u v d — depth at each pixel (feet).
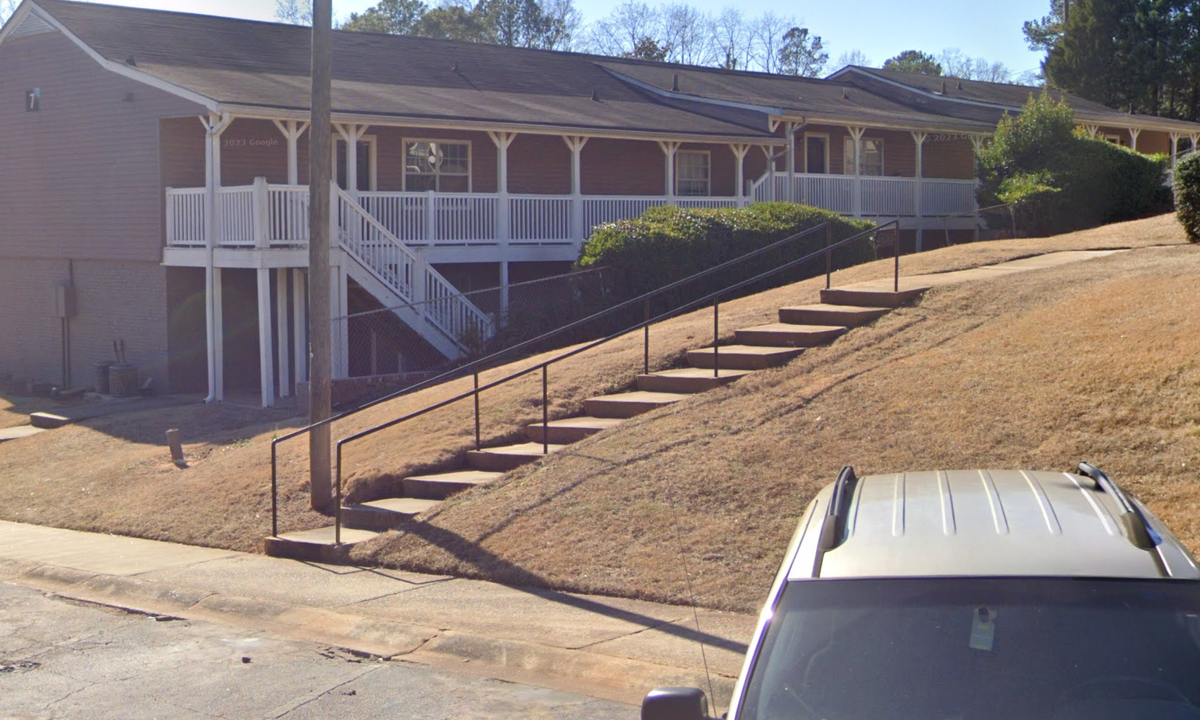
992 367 39.04
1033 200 93.97
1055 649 11.94
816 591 12.94
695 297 73.72
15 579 38.70
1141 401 33.40
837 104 112.27
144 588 35.81
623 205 89.10
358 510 40.81
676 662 25.40
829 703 11.96
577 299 72.38
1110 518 13.64
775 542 31.50
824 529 13.85
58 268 87.25
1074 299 44.93
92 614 33.45
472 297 83.56
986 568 12.74
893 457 34.42
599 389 47.47
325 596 33.27
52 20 84.28
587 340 71.15
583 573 32.01
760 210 81.15
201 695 25.67
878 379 40.70
